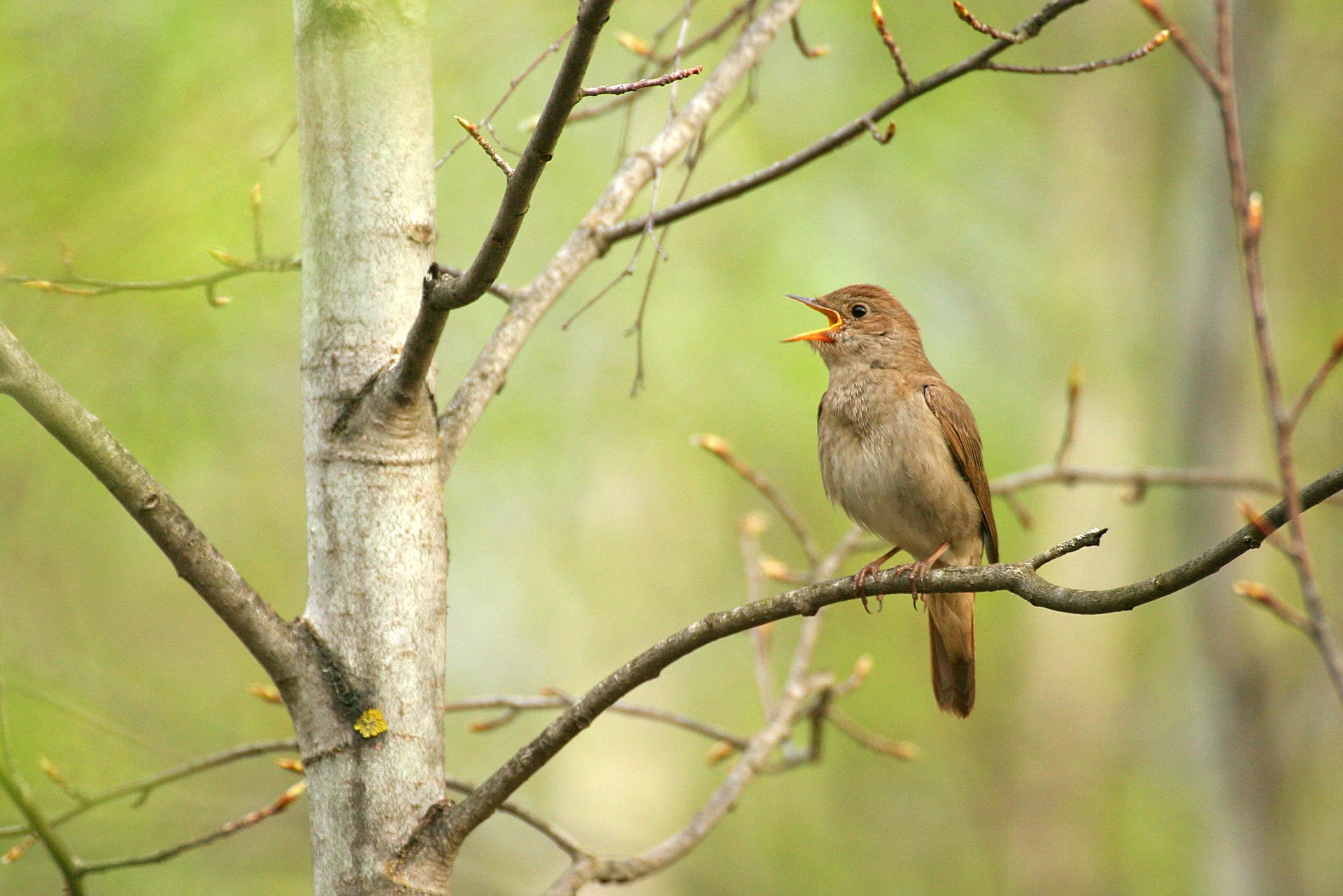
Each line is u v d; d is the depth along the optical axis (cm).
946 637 764
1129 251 1817
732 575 1620
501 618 1555
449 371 1424
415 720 499
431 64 552
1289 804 1266
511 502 1516
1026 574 473
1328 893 1518
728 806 688
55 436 431
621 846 1365
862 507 779
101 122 949
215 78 973
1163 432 1638
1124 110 1830
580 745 1466
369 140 527
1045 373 1825
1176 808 1736
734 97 1650
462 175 1348
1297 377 1596
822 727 798
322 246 524
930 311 1780
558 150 1475
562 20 1242
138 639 1231
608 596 1530
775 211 1650
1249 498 1335
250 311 1162
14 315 898
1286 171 1731
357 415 509
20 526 1084
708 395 1590
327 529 507
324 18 530
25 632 1054
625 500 1538
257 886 1109
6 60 943
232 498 1334
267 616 485
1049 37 1878
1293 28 1667
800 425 1591
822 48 763
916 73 1756
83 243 908
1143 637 1831
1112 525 1775
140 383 1088
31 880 943
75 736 946
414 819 490
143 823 972
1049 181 1881
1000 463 1717
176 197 931
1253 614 1280
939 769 1742
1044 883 1650
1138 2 627
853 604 1675
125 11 973
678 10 1361
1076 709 1722
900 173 1803
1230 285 1379
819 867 1603
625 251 1563
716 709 1616
